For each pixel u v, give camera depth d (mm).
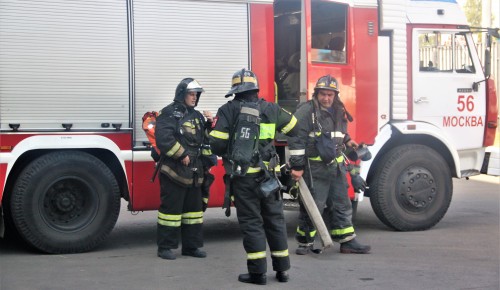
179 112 6262
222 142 5461
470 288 5445
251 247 5430
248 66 7234
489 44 8500
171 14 6930
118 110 6719
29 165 6371
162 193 6363
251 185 5375
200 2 7047
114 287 5379
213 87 7102
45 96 6445
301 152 5801
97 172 6582
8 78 6320
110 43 6695
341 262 6320
